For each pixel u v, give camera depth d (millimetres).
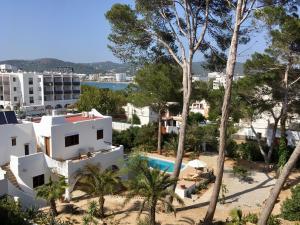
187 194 25328
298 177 29531
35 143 27391
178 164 22203
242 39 22500
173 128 44469
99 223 19141
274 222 18250
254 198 24891
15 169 23594
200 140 39062
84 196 24578
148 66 26125
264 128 46531
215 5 21750
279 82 30094
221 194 25625
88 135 29516
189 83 22078
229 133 37062
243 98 31625
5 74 87500
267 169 31859
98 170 21891
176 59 22656
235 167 31922
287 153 30391
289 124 44094
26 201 21719
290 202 19953
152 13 22875
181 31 22047
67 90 97562
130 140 41000
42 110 86062
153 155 38094
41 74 91188
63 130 27062
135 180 18641
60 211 21047
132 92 41750
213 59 24266
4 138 25062
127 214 20703
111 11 23328
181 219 20188
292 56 28062
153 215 18000
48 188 20203
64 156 27375
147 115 56562
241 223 18516
